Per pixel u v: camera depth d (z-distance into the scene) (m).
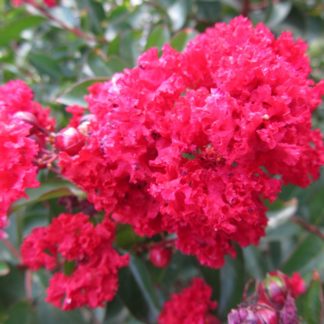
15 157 0.14
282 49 0.15
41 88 0.26
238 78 0.13
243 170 0.13
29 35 0.31
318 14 0.30
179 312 0.18
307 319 0.17
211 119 0.12
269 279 0.15
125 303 0.18
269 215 0.20
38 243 0.16
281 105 0.13
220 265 0.15
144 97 0.13
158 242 0.18
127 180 0.14
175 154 0.13
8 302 0.22
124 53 0.22
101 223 0.16
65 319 0.21
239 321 0.14
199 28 0.25
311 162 0.15
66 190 0.16
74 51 0.26
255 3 0.28
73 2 0.29
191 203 0.12
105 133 0.14
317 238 0.21
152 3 0.25
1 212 0.14
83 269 0.16
